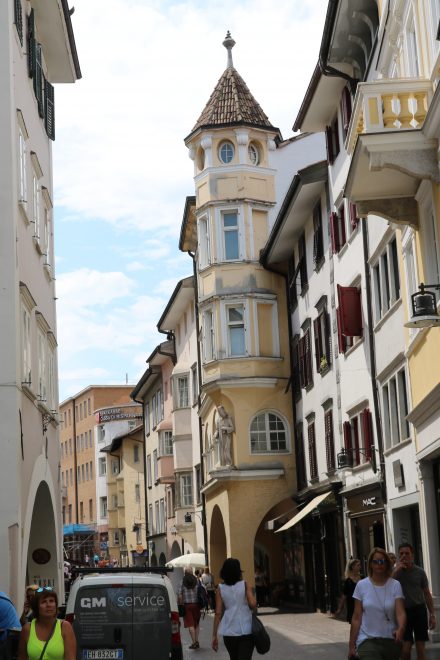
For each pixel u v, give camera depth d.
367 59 28.75
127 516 93.00
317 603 39.75
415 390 23.73
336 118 34.12
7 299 22.12
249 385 45.31
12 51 23.16
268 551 47.28
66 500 123.69
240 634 14.02
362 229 29.80
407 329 24.22
